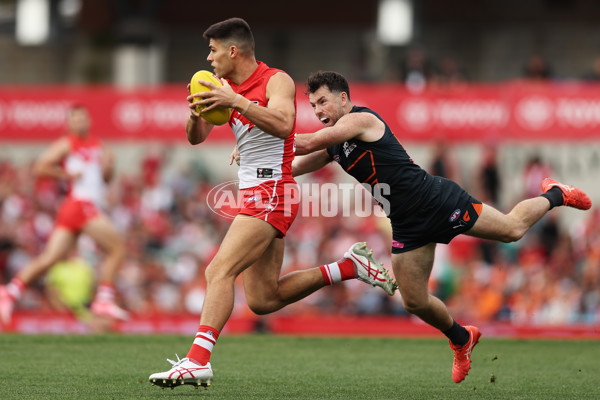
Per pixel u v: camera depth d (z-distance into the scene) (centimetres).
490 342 2998
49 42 6731
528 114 4478
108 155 3456
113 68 6631
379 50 6059
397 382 2125
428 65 5362
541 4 6562
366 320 3731
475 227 1984
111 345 2809
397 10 6012
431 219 1953
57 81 6756
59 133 4712
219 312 1784
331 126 1978
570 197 2119
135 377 2127
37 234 4894
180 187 5016
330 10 6775
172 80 6788
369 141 1945
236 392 1914
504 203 4712
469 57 6519
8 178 5097
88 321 3738
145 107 4666
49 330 3778
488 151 4525
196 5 6781
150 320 3709
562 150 4862
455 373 2094
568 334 3538
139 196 4988
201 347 1762
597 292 4172
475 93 4519
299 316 3972
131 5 6444
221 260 1819
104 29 6681
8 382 2036
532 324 3772
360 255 2084
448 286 4119
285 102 1827
